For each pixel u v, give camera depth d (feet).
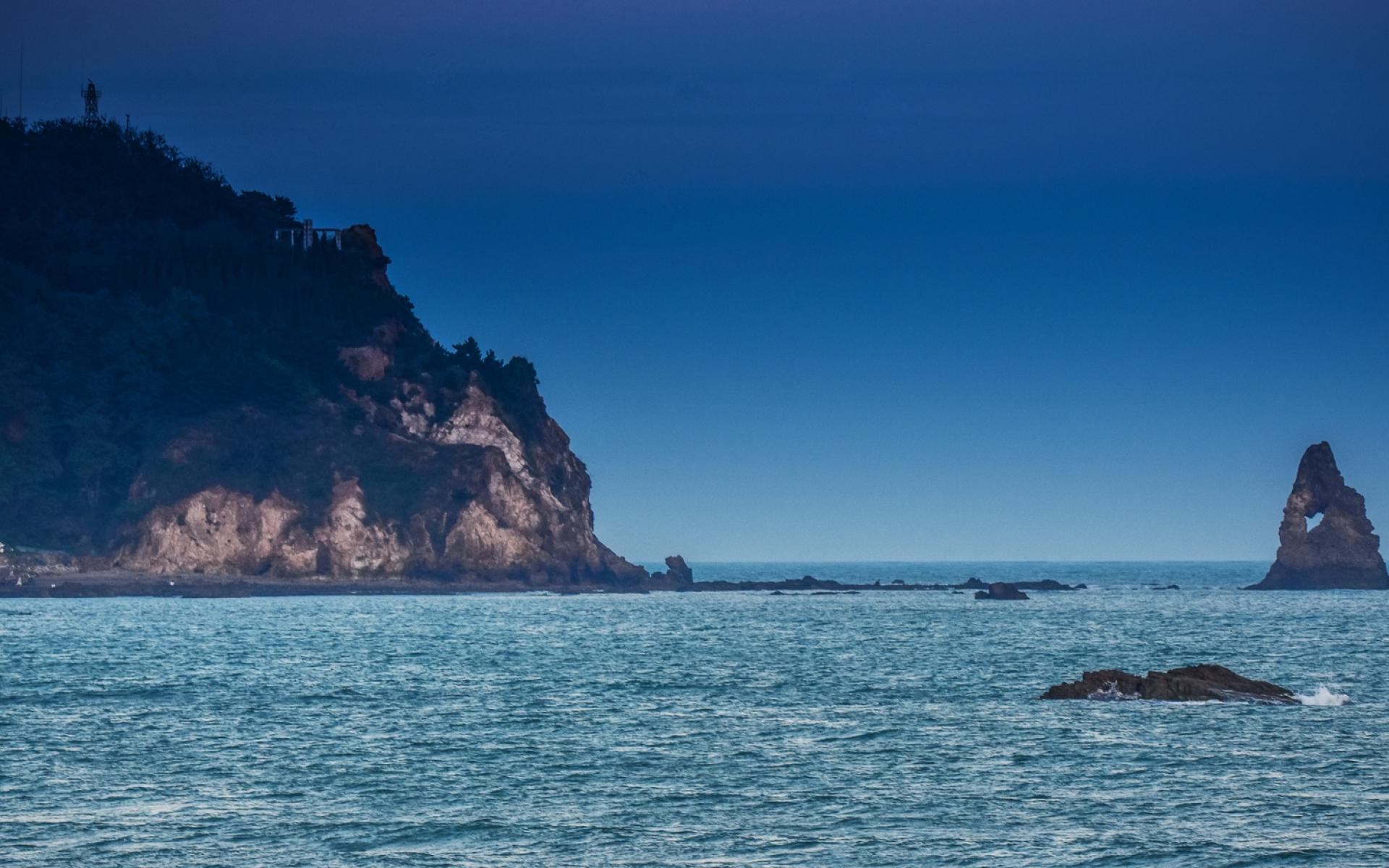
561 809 289.12
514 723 408.67
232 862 248.11
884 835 267.80
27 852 253.65
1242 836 265.75
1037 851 256.32
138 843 260.01
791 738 377.91
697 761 342.85
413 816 282.77
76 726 398.62
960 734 380.17
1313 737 369.09
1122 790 305.73
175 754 350.43
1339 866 246.47
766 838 266.16
